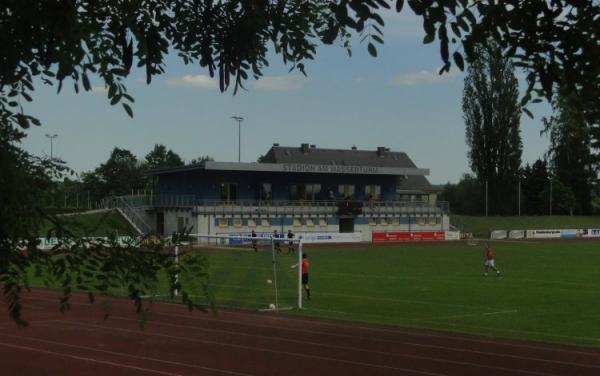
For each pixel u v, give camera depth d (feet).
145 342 64.90
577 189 338.54
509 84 314.14
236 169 252.01
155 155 540.11
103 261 12.52
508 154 322.55
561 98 16.61
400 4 13.20
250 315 82.48
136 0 13.84
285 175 270.26
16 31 12.16
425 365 54.75
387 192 290.56
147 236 13.17
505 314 82.64
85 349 61.26
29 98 12.98
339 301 95.09
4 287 11.76
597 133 16.97
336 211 266.98
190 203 242.17
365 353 59.62
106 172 376.27
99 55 13.39
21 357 57.67
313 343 64.49
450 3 13.29
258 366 54.54
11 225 11.63
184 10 16.26
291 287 108.58
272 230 252.62
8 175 11.66
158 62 15.58
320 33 16.72
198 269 13.50
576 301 94.27
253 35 16.30
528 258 176.55
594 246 230.68
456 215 331.98
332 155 331.77
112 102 13.56
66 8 12.29
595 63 15.07
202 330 71.87
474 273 135.74
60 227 12.21
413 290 107.55
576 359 56.75
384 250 209.87
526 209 351.67
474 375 51.19
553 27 14.83
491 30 14.62
